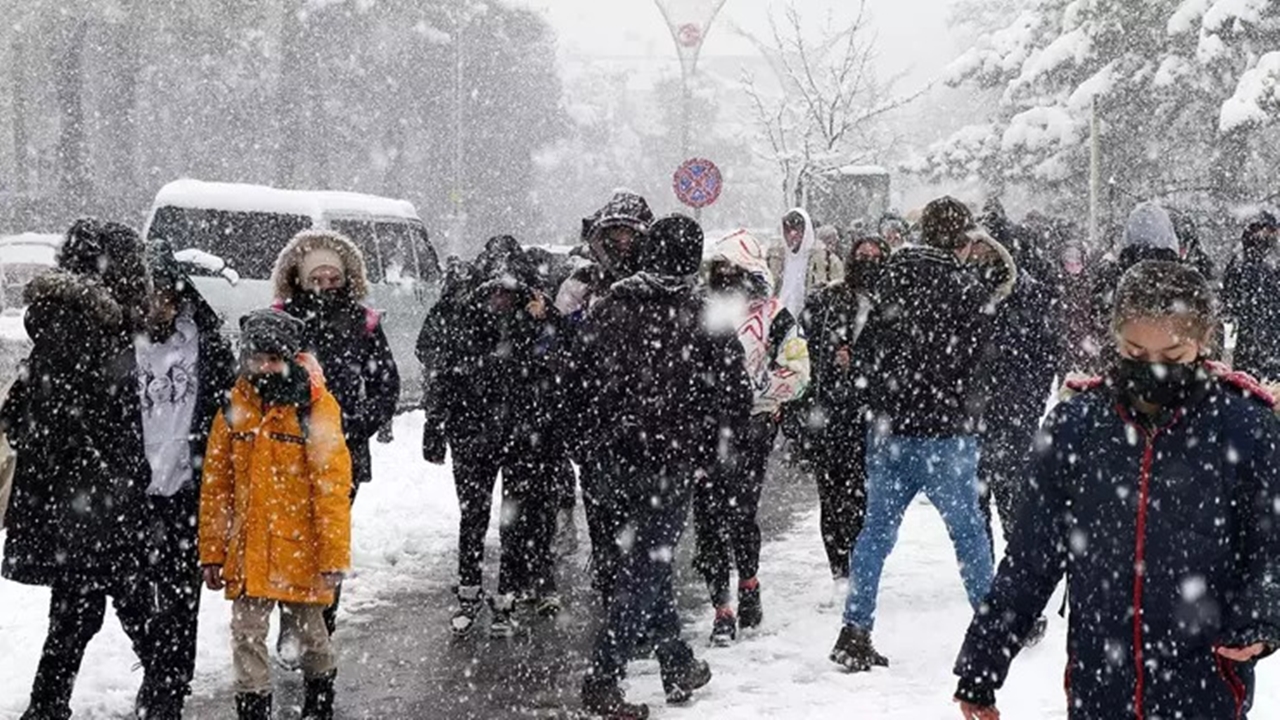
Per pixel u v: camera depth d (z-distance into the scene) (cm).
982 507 803
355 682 679
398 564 935
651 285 617
